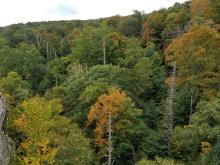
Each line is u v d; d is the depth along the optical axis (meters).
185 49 54.72
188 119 52.56
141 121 49.38
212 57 53.53
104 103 46.62
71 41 107.38
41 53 112.75
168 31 85.69
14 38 128.88
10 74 63.06
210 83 51.59
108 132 43.81
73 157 38.16
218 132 39.50
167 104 49.81
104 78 56.06
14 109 39.41
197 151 42.59
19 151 36.41
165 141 46.53
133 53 72.06
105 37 79.25
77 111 52.28
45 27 150.12
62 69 86.12
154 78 65.44
